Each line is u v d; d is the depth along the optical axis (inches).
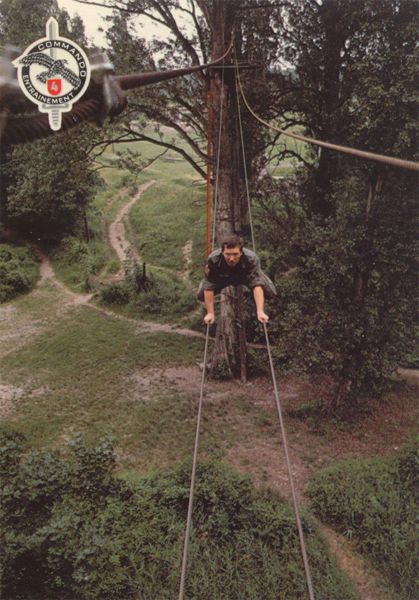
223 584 478.9
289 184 1091.9
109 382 993.5
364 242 724.7
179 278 1525.6
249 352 1034.7
